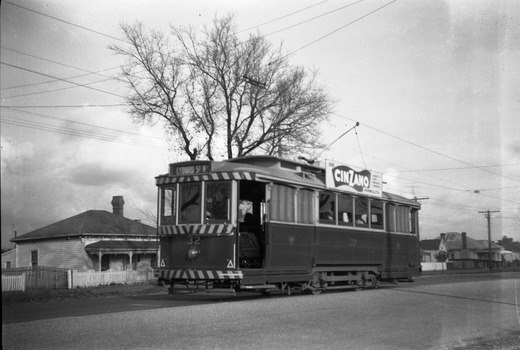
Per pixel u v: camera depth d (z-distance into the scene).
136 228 39.03
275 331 9.14
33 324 9.44
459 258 58.91
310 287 16.42
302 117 32.84
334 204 17.75
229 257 13.75
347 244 18.11
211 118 31.45
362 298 14.90
